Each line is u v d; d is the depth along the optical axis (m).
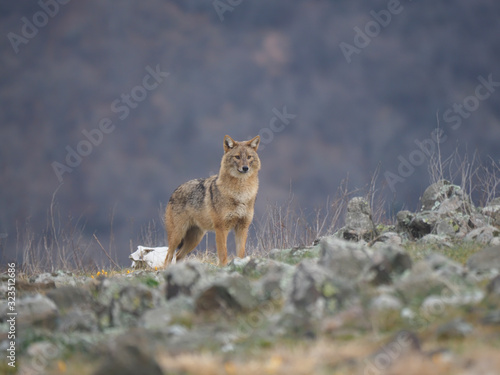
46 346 12.73
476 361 10.13
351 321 12.15
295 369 10.48
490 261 15.18
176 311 13.63
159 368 10.59
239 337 12.34
